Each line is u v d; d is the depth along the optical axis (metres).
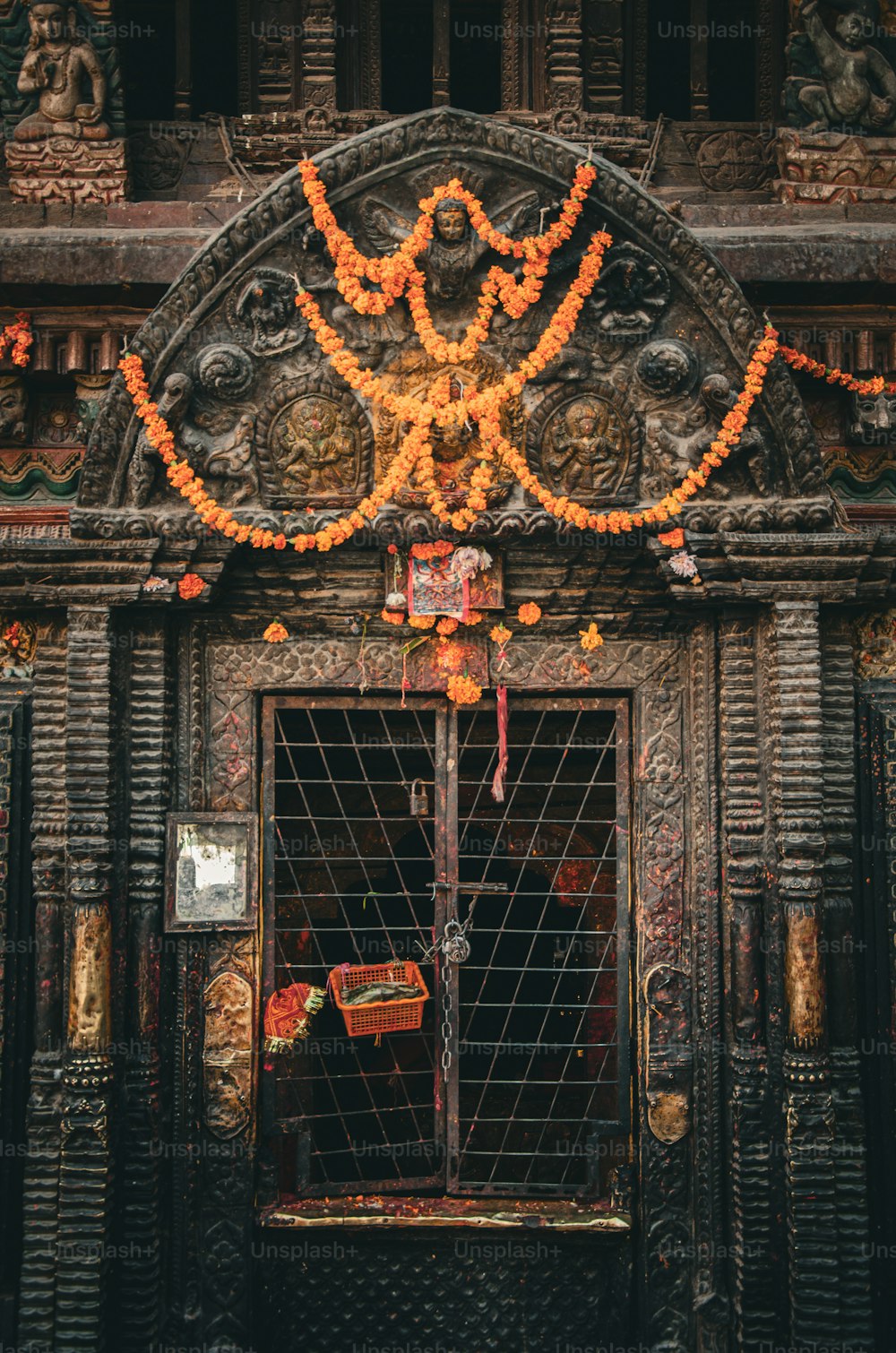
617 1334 4.62
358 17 4.99
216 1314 4.54
